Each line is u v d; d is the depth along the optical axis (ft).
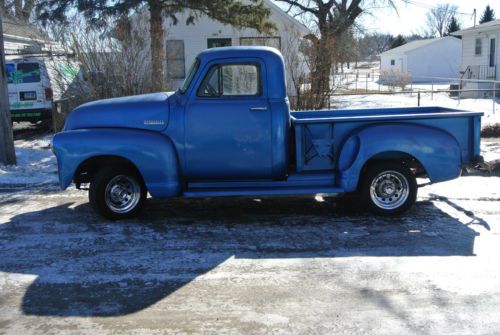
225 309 14.26
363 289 15.39
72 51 48.01
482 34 96.94
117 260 17.92
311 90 46.16
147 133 21.71
